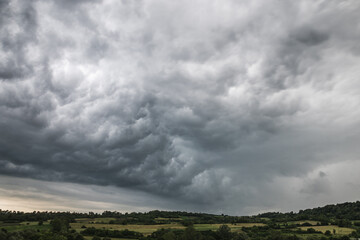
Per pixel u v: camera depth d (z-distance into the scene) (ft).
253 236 648.38
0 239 479.00
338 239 585.63
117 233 618.44
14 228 630.33
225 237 612.70
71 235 559.79
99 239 553.23
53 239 505.25
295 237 597.52
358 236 622.13
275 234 611.88
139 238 587.68
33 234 538.88
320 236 629.10
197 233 570.05
